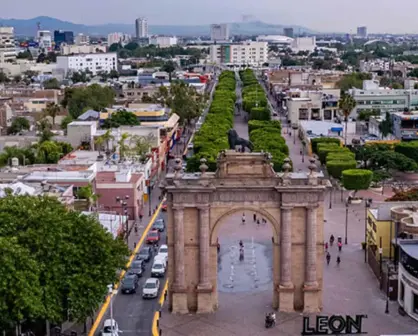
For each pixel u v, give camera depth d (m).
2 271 87.69
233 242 155.50
